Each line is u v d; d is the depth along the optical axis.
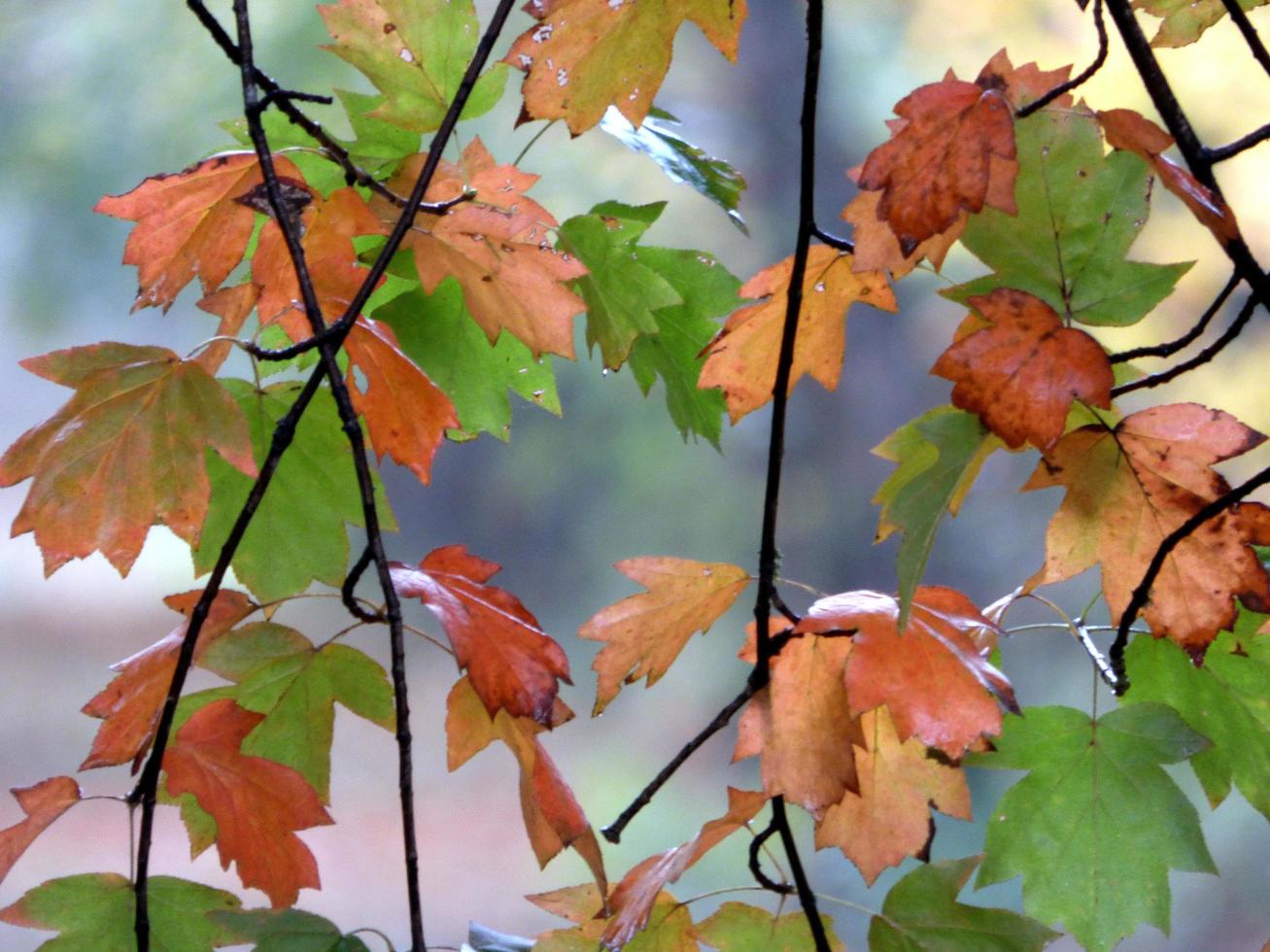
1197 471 2.21
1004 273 2.20
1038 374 2.15
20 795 2.19
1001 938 2.23
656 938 2.25
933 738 2.19
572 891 2.26
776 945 2.25
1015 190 2.19
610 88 2.22
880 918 2.24
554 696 2.20
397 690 2.13
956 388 2.15
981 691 2.20
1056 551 2.23
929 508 2.15
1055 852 2.25
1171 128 2.16
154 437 2.19
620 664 2.25
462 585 2.23
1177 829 2.24
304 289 2.16
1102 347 2.15
